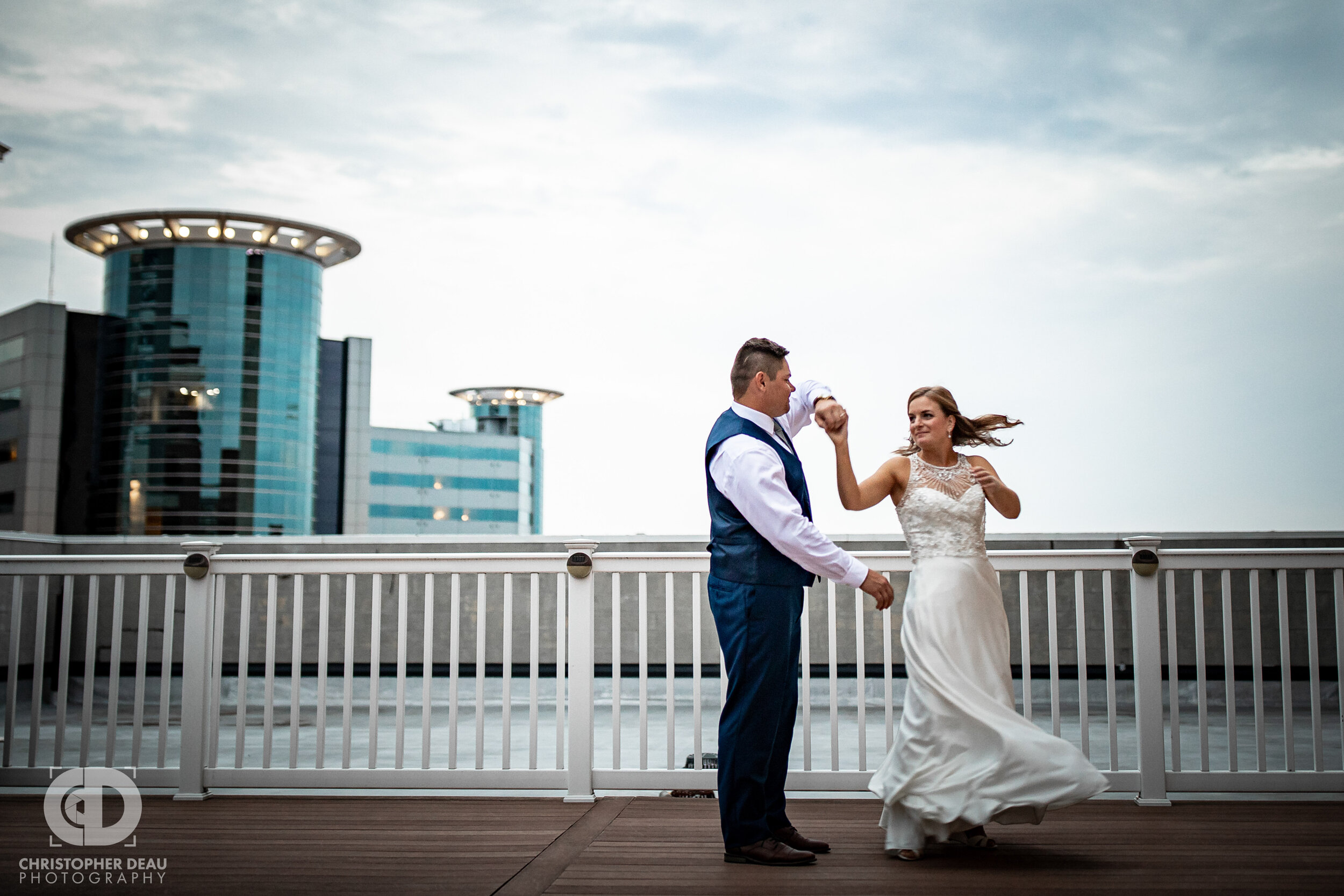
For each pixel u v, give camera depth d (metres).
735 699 3.02
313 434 61.12
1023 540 11.23
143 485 57.00
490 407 101.69
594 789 4.04
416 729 9.87
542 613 12.03
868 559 4.00
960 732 2.99
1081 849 3.17
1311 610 4.02
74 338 57.66
